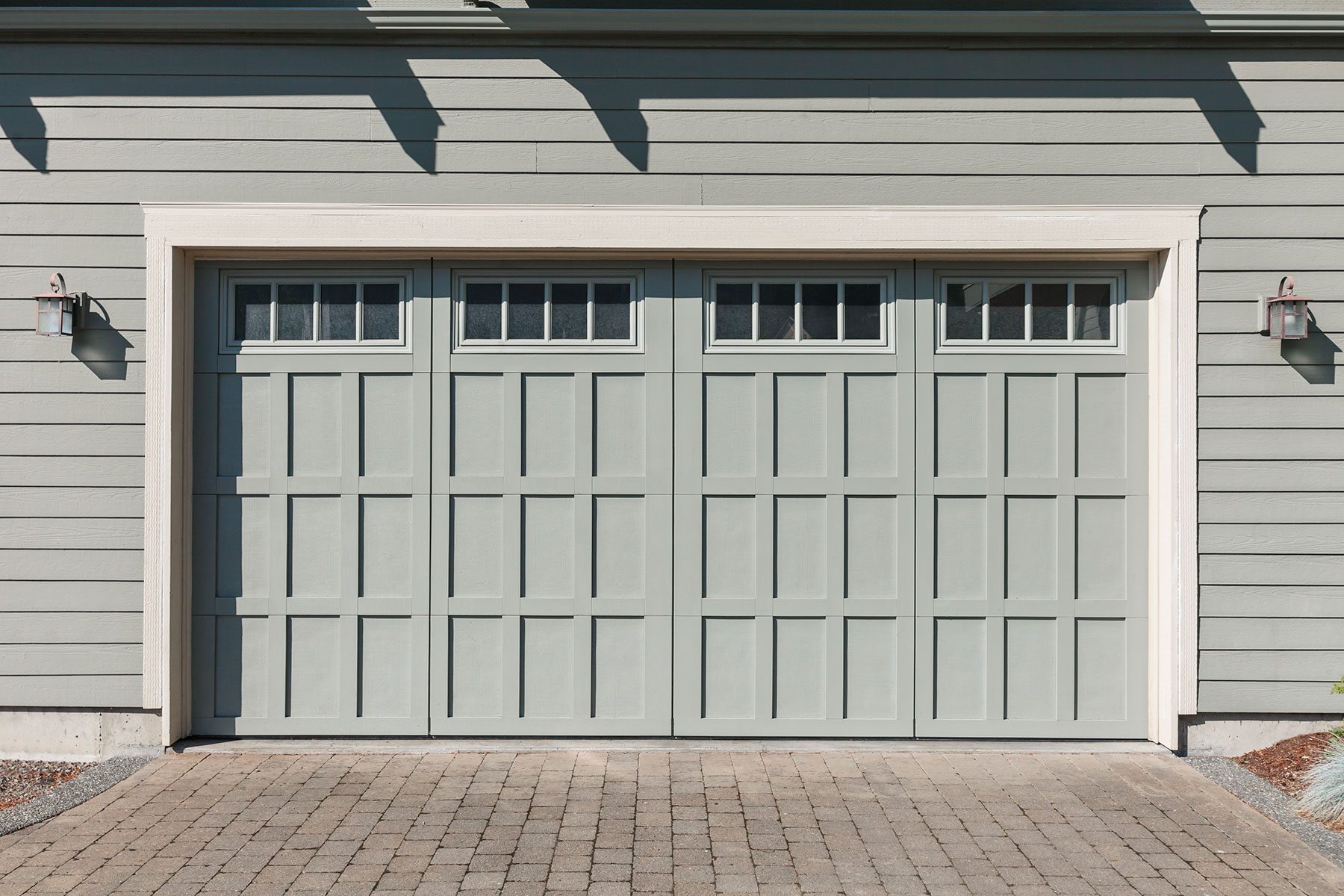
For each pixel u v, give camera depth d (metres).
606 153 4.80
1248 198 4.80
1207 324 4.79
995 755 4.75
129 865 3.55
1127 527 4.91
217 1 4.84
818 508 4.93
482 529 4.92
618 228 4.77
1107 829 3.91
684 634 4.91
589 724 4.91
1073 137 4.80
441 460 4.90
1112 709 4.92
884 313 4.94
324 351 4.91
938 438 4.93
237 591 4.91
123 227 4.78
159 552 4.75
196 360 4.91
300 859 3.61
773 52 4.82
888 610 4.91
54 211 4.78
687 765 4.60
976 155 4.80
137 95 4.78
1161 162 4.80
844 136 4.81
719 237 4.78
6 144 4.78
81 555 4.78
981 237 4.78
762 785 4.35
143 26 4.72
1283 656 4.78
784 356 4.91
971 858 3.64
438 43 4.80
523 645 4.92
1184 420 4.76
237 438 4.92
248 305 4.94
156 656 4.75
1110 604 4.90
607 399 4.93
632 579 4.92
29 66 4.78
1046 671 4.92
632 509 4.92
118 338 4.78
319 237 4.76
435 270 4.90
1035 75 4.81
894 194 4.81
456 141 4.80
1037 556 4.92
